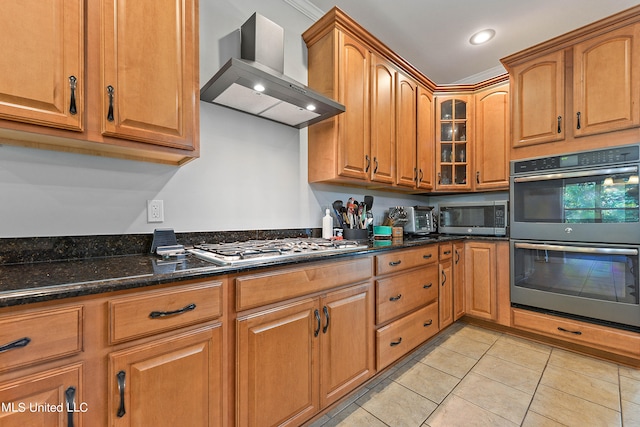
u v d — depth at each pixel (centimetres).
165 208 144
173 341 89
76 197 120
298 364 122
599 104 192
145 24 108
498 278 237
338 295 140
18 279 81
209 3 159
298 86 144
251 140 177
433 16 215
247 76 131
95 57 98
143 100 107
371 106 207
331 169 190
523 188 225
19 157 108
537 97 219
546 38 241
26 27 85
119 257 124
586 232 195
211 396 97
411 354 200
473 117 280
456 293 243
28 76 85
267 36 161
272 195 187
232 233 167
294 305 121
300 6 201
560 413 140
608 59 188
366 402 149
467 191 285
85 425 74
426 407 145
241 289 104
